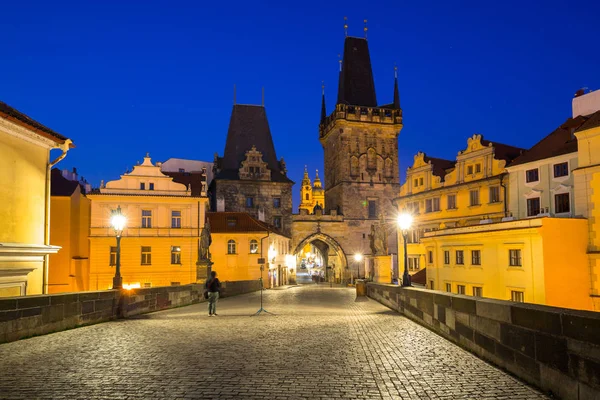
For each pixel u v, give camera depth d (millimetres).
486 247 37562
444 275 43938
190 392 8039
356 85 92938
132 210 56000
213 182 84188
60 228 52875
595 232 32875
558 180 39750
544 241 32156
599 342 6801
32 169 20859
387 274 41562
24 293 19859
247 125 88375
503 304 9789
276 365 10055
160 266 56094
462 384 8656
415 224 62344
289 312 22781
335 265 94000
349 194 87750
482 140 52688
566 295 32188
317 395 7945
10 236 19266
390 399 7777
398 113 90500
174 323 17625
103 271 54781
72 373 9336
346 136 88812
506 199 48594
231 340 13266
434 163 62469
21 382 8664
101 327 16391
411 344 12633
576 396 7301
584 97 43594
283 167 89062
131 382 8656
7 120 18875
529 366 8734
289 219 83562
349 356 11008
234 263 60750
